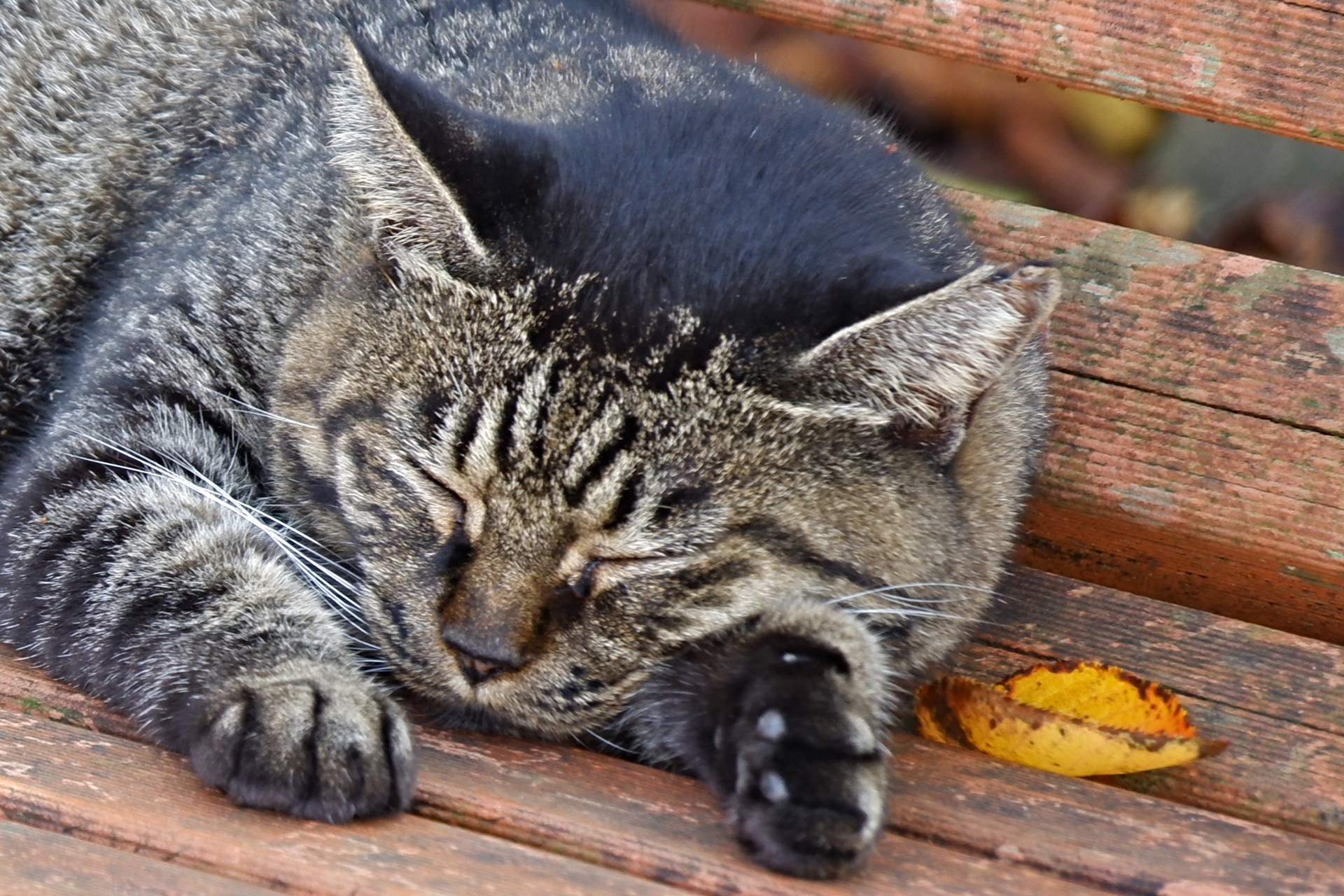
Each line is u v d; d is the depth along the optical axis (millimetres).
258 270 1256
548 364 1188
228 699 1171
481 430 1192
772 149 1232
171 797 1153
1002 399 1250
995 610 1267
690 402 1188
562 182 1202
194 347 1257
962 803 1178
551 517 1191
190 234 1281
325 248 1247
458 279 1195
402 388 1204
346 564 1229
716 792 1174
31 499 1242
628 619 1199
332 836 1145
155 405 1253
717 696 1193
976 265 1241
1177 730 1219
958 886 1149
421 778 1165
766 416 1192
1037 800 1182
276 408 1238
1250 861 1168
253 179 1280
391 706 1177
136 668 1196
